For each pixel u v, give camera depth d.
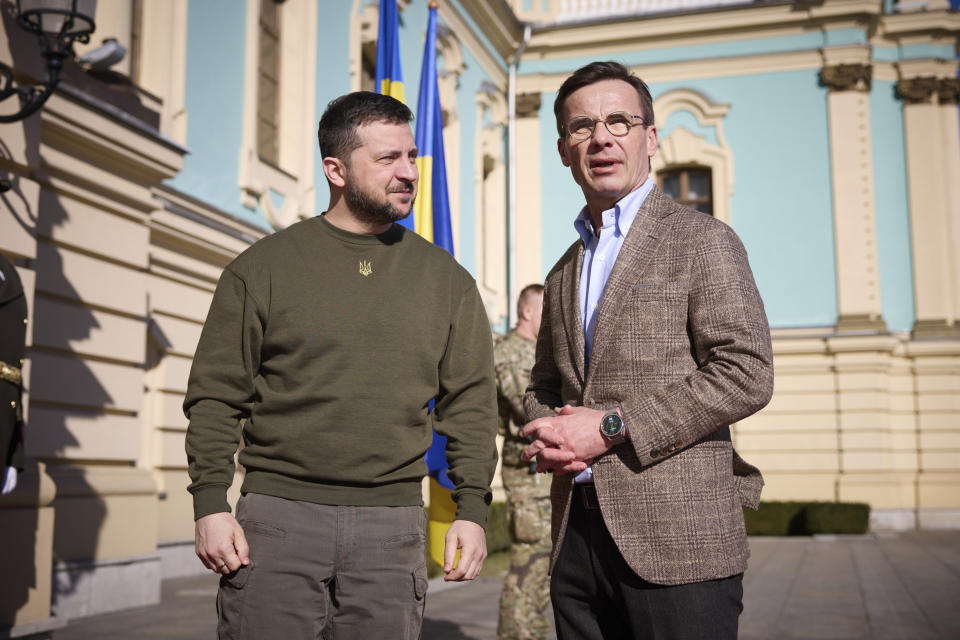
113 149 6.66
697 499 2.13
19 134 5.42
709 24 18.98
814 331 18.20
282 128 11.15
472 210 17.31
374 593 2.25
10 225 5.39
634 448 2.11
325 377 2.29
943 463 17.69
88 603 6.51
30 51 5.48
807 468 17.81
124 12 8.07
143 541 7.16
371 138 2.40
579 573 2.30
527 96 19.56
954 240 18.38
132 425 7.34
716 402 2.07
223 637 2.22
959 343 17.78
